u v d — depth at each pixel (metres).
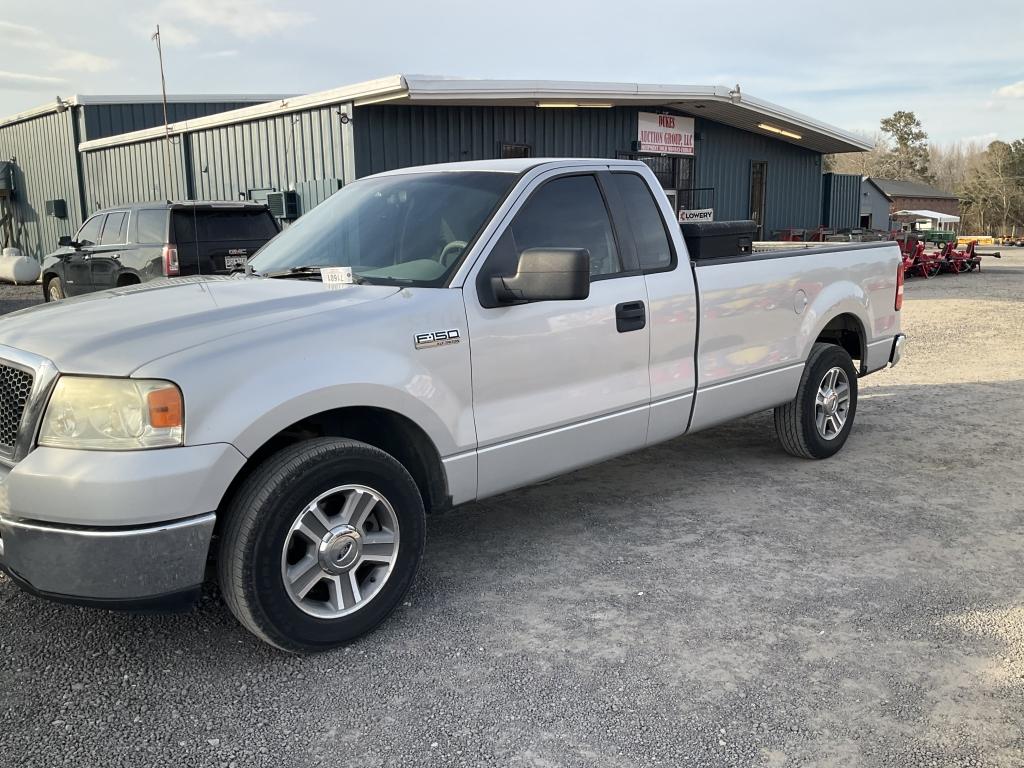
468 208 3.79
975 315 13.69
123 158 20.22
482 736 2.65
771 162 22.12
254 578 2.88
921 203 74.62
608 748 2.58
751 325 4.82
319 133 14.07
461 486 3.53
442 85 12.88
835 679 2.95
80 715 2.77
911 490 5.04
